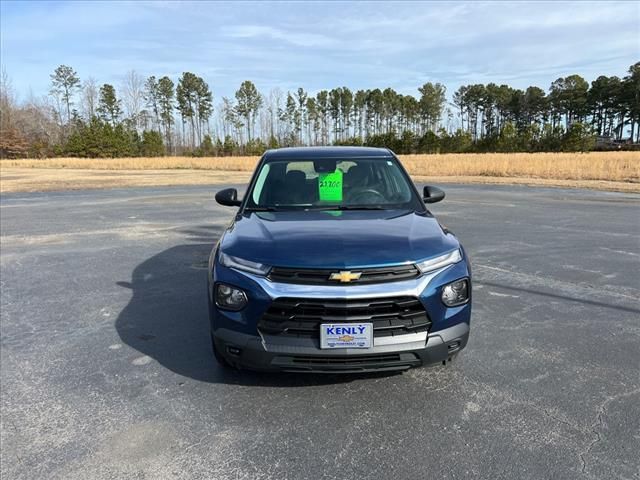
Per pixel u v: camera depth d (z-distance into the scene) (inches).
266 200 153.6
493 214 435.5
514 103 4128.9
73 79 3612.2
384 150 182.5
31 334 163.2
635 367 134.2
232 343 111.3
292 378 129.7
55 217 447.8
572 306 185.0
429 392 121.3
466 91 4397.1
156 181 944.3
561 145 2454.5
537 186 749.3
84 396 121.6
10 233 361.7
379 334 106.4
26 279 232.7
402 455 96.6
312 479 89.9
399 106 4382.4
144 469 93.3
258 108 3993.6
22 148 2933.1
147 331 165.3
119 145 2908.5
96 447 100.5
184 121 3951.8
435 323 109.3
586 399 117.3
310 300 104.3
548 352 144.4
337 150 178.4
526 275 228.2
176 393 122.6
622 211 450.6
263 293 106.8
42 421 110.5
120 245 312.8
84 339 158.6
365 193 155.1
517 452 96.8
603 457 94.9
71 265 259.9
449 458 95.3
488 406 114.3
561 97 3902.6
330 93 4375.0
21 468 94.0
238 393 122.3
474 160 1402.6
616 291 203.0
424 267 109.3
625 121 3782.0
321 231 121.7
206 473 91.9
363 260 106.4
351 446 99.8
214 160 1887.3
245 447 100.0
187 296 204.2
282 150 182.2
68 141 2952.8
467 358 140.6
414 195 157.1
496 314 176.7
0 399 120.5
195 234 350.6
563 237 323.0
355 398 119.0
